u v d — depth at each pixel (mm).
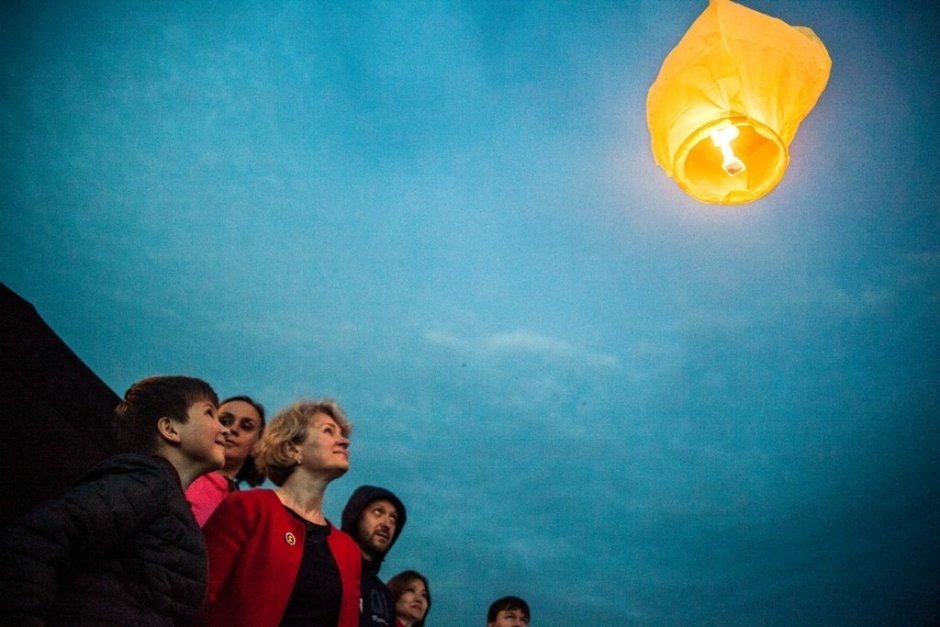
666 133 3367
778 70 3316
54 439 3418
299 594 3010
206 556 2479
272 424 3553
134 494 2307
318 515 3402
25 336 3320
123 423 2725
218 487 3791
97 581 2221
